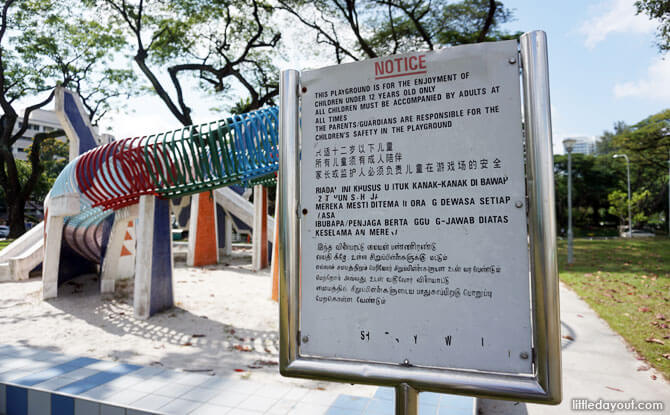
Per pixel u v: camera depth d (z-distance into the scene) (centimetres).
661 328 504
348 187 131
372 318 125
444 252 121
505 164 117
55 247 755
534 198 113
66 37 1934
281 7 1575
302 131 138
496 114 119
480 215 118
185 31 1612
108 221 821
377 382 122
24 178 3609
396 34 1541
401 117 128
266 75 1775
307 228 134
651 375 363
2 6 1784
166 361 435
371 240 128
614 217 4447
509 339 113
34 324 586
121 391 223
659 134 2459
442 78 125
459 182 121
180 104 1625
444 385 116
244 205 1398
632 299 678
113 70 2002
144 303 622
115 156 624
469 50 123
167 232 680
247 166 561
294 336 131
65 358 277
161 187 629
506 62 120
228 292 815
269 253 1297
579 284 839
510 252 115
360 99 133
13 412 231
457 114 122
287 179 136
